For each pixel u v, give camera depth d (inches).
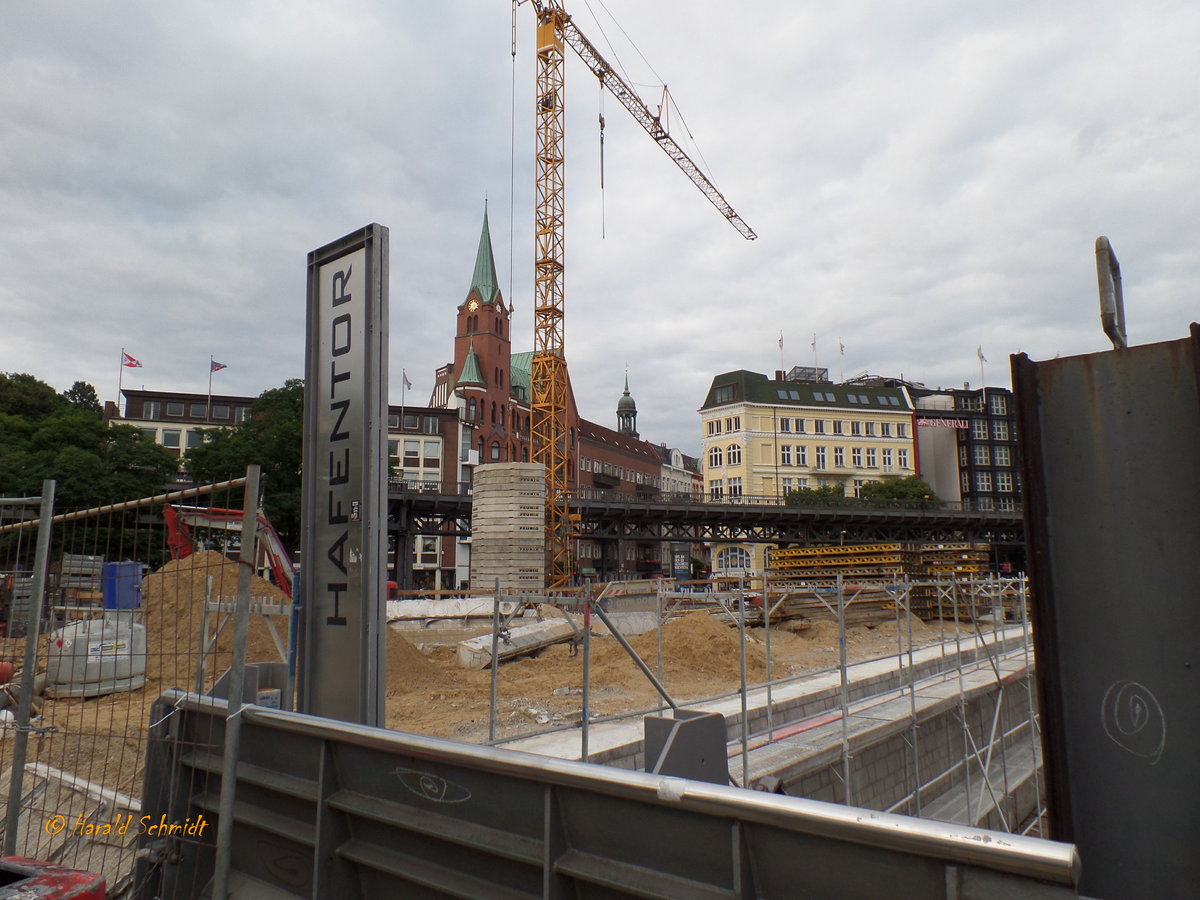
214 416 2837.1
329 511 216.2
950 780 613.3
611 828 96.5
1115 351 109.7
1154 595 102.7
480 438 3228.3
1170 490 102.7
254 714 148.3
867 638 1006.4
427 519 1983.3
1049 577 111.3
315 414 225.3
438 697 518.3
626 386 6181.1
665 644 714.2
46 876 120.9
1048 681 108.4
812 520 2321.6
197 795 166.6
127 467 1616.6
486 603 864.3
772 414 3420.3
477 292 3467.0
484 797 111.2
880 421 3533.5
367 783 128.9
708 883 87.6
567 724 436.8
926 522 2442.2
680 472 5816.9
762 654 739.4
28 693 193.0
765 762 397.1
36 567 195.2
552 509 1919.3
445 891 114.2
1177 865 97.8
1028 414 115.9
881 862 74.0
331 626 211.5
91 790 249.3
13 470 1409.9
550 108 2142.0
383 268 212.1
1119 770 103.3
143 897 165.9
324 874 130.4
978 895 67.1
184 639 480.4
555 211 2082.9
